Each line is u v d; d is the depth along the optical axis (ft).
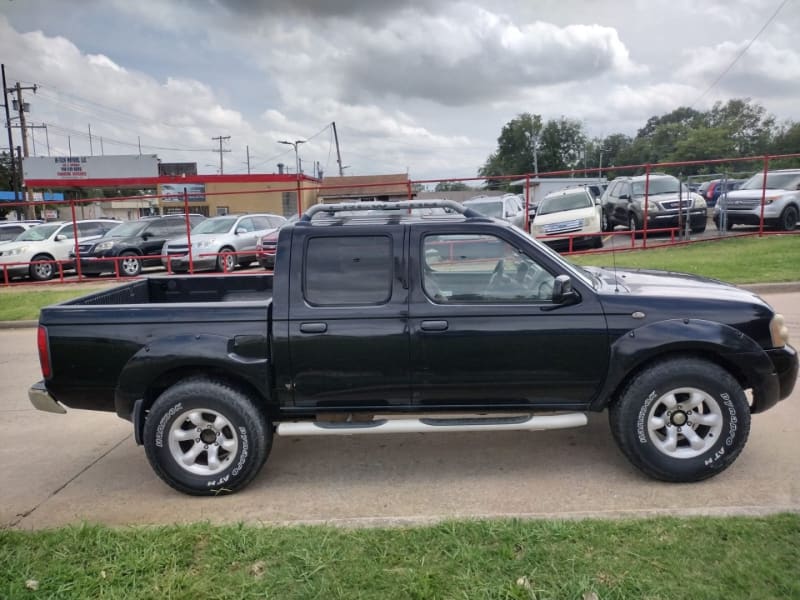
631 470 13.67
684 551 9.34
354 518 11.48
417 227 13.17
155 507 12.89
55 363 13.23
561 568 9.05
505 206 57.88
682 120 317.01
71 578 9.42
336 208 13.97
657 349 12.49
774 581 8.54
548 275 13.03
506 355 12.84
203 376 13.32
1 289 52.01
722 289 13.92
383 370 12.99
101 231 65.31
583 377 12.86
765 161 45.83
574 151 271.69
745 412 12.40
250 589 8.95
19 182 150.51
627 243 54.49
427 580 8.88
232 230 55.98
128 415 13.41
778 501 11.85
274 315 12.93
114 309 13.17
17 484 14.38
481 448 15.37
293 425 13.24
